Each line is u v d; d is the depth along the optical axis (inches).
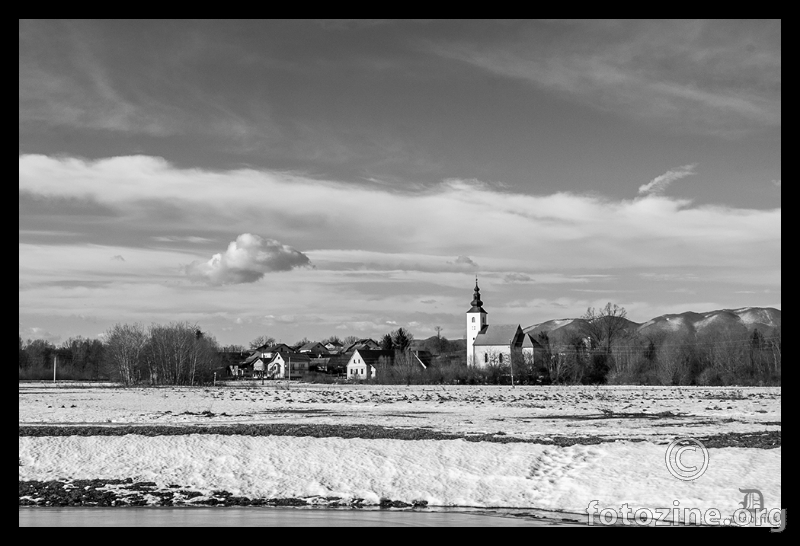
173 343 5383.9
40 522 949.2
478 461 1317.7
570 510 1031.0
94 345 6781.5
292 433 1614.2
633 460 1298.0
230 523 948.6
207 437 1499.8
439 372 5359.3
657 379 5027.1
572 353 5447.8
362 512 1028.5
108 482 1189.7
